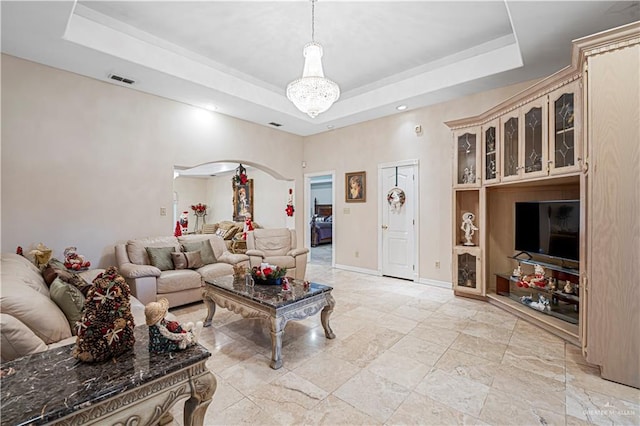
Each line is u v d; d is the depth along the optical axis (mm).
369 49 3744
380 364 2328
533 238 3420
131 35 3297
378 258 5430
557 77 2625
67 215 3504
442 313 3459
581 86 2352
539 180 2969
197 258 4062
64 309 1890
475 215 4141
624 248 2033
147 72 3545
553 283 3250
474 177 3912
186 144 4574
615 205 2061
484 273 3812
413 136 4914
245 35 3438
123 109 3934
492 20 3141
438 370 2236
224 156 5090
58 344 1624
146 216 4137
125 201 3947
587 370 2217
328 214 12125
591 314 2148
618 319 2049
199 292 3795
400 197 5055
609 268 2080
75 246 3559
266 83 4766
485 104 4137
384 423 1685
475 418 1720
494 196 3992
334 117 5430
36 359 1265
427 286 4668
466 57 3811
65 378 1133
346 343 2697
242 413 1766
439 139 4613
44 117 3342
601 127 2098
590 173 2145
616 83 2049
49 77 3371
